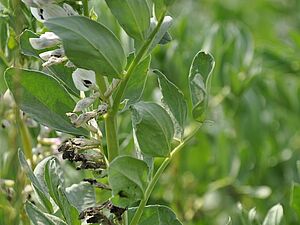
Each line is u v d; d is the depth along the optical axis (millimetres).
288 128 1427
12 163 872
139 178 716
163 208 807
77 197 825
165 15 755
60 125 775
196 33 1453
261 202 1272
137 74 787
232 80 1304
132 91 789
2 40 897
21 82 771
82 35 678
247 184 1339
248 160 1313
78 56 682
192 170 1303
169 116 728
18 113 871
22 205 871
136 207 812
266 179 1343
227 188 1304
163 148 730
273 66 1427
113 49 694
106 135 748
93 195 829
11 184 879
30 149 938
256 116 1338
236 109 1322
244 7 1821
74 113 739
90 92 792
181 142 771
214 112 1324
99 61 692
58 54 725
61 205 779
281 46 1502
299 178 1104
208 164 1304
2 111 879
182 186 1267
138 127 717
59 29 670
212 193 1306
